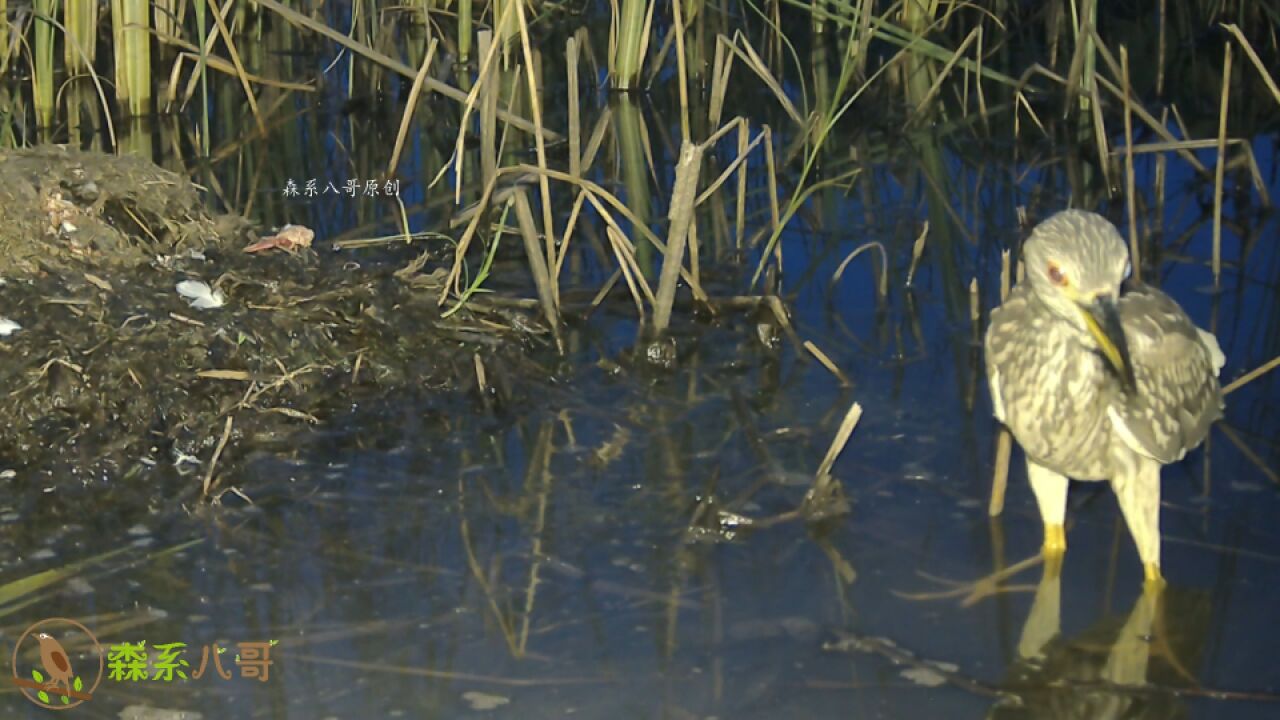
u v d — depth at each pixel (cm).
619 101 1308
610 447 750
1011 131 1226
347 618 607
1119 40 1362
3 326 784
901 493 704
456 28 1402
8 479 709
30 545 658
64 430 739
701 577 638
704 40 1409
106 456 727
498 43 917
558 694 559
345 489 709
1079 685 564
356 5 1312
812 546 661
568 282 945
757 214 1070
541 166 868
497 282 939
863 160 1180
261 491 705
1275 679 569
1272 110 1219
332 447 748
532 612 612
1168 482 706
